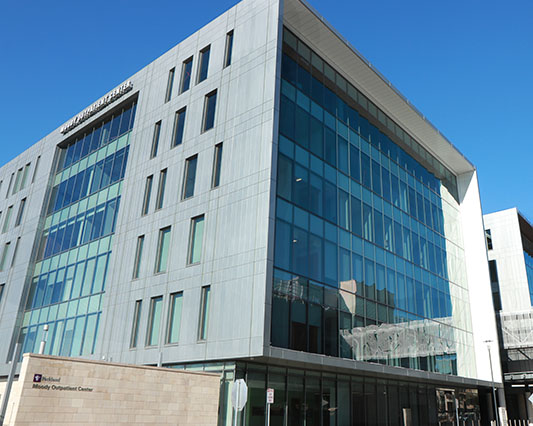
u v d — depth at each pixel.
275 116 21.94
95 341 25.89
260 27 24.41
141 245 26.06
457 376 31.66
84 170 33.56
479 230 39.84
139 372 17.12
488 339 36.66
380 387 27.03
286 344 19.80
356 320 24.41
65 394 15.13
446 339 33.00
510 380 38.97
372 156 30.44
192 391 18.39
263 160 21.39
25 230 36.12
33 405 14.35
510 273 51.75
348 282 24.61
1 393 18.64
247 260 20.22
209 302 21.14
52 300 30.59
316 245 23.09
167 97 28.64
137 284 24.84
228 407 19.03
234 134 23.30
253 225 20.59
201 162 24.45
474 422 34.94
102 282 27.22
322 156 25.52
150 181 27.41
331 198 25.20
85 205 31.70
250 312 19.25
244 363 19.75
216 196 22.83
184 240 23.44
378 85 30.62
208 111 25.55
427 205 36.06
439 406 31.75
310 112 25.64
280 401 20.80
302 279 21.61
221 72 25.55
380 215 29.41
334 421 23.16
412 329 29.22
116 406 16.22
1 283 35.69
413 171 35.47
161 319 22.81
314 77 26.97
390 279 28.45
